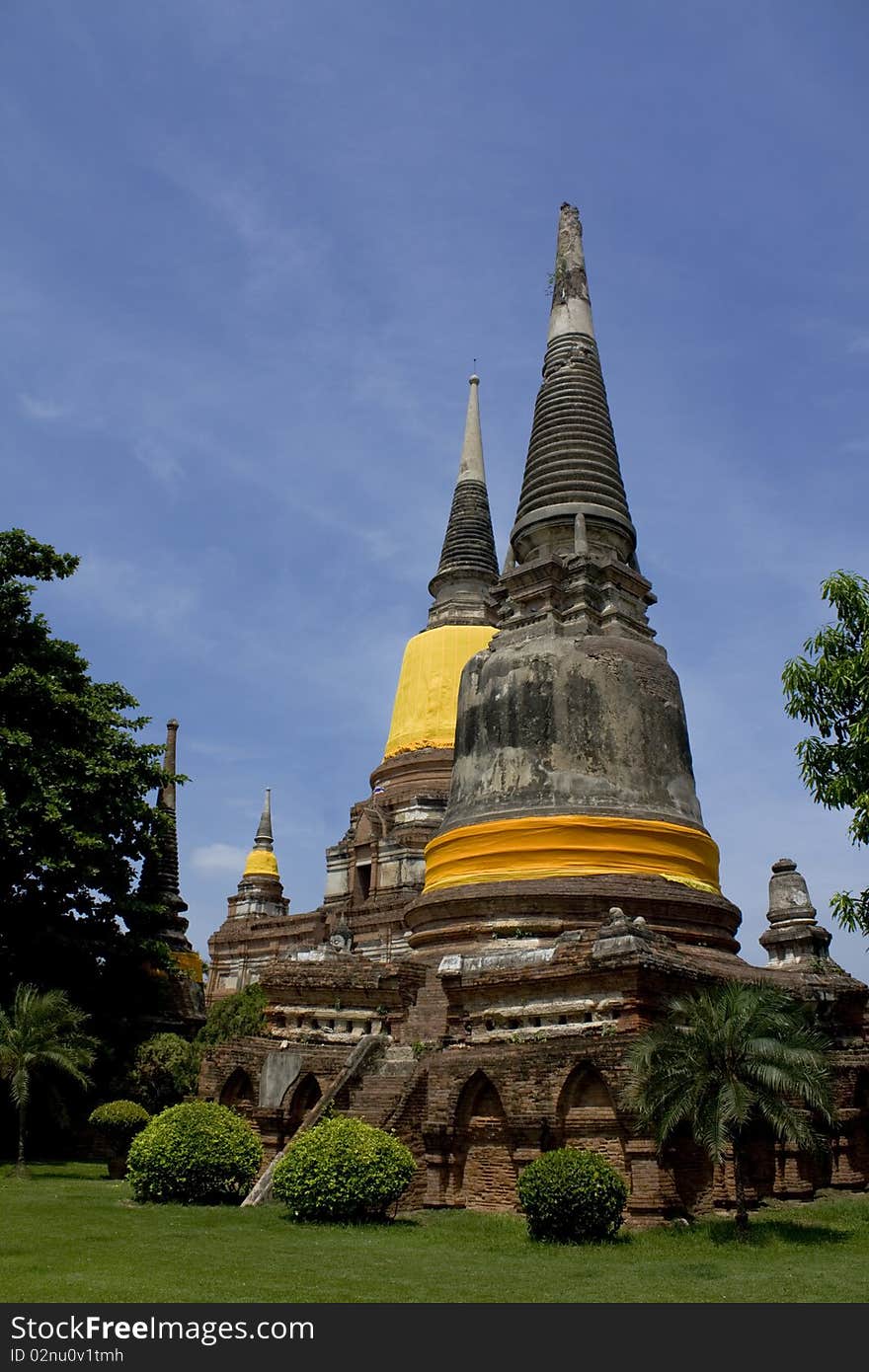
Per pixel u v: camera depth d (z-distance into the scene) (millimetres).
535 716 28531
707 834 28531
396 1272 14023
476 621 52438
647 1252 16375
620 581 32000
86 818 33906
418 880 46562
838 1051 24469
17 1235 16422
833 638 20203
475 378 59281
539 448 34562
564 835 26609
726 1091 16906
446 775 48594
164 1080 33781
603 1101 19750
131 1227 17656
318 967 26828
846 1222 19109
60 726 34688
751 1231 17547
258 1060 25703
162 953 36469
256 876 67062
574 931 24578
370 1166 18969
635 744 28234
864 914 19531
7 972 33844
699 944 26125
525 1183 17703
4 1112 34125
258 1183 21328
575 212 38531
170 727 46594
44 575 35750
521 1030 21859
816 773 20047
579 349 35844
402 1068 23875
